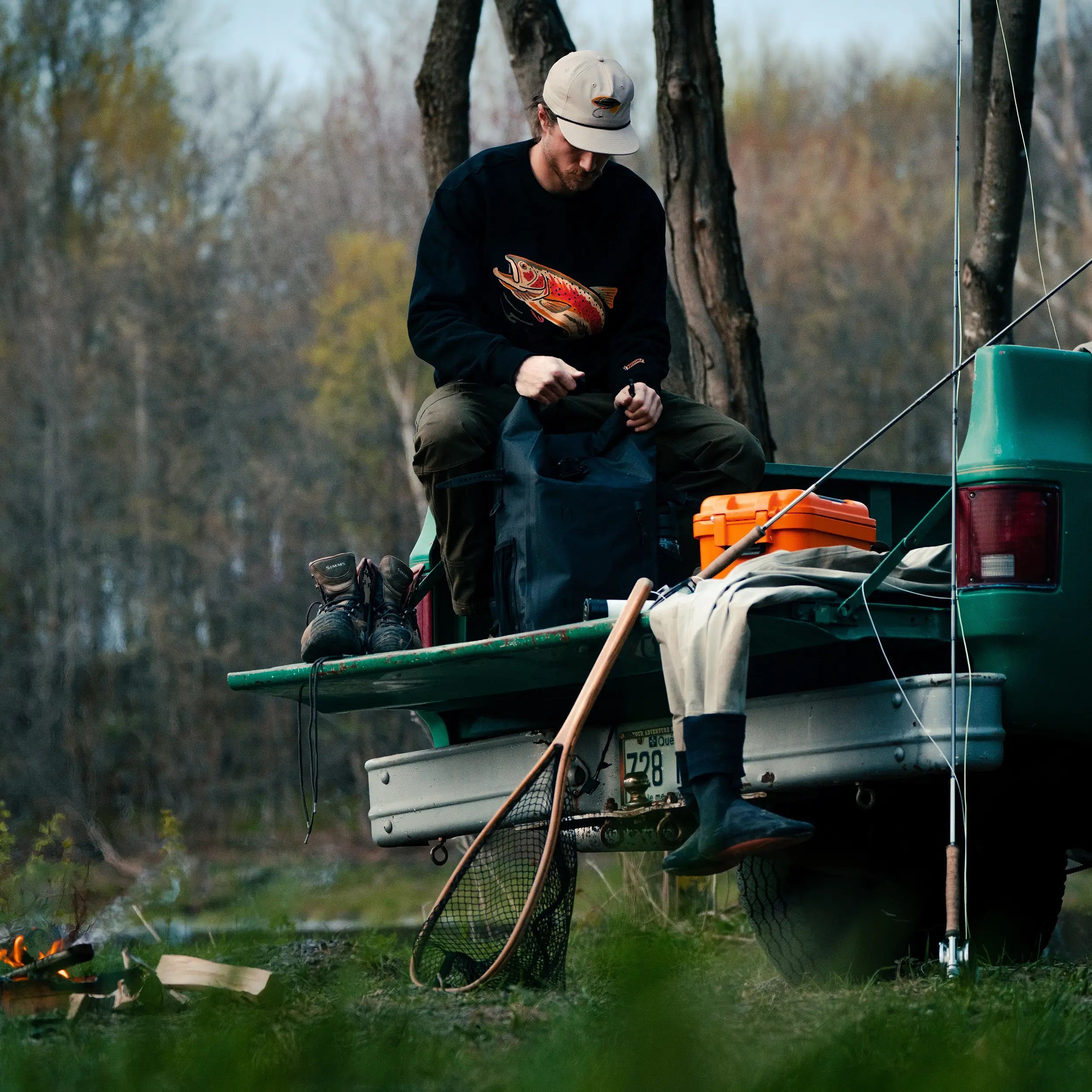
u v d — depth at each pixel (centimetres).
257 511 6419
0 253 6956
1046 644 851
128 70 7394
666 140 1595
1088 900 1490
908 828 987
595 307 1085
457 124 1773
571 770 1018
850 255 7400
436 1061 593
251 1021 627
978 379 877
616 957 614
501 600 991
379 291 6725
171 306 6819
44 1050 650
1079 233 6419
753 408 1580
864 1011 681
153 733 6012
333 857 5288
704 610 833
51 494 6366
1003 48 1489
